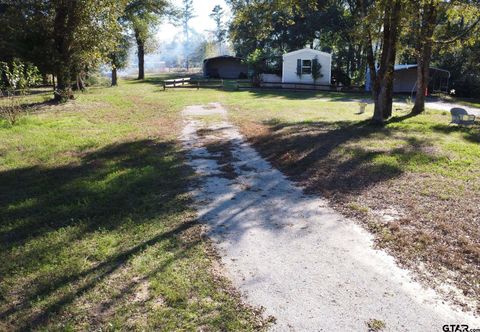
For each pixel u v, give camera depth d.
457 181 7.12
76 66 20.72
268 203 6.25
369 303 3.68
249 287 3.94
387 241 4.90
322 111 18.22
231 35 20.39
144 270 4.23
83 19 18.98
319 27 41.44
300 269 4.29
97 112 16.84
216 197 6.50
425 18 15.06
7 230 5.27
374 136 11.37
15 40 18.48
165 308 3.61
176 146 10.41
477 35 14.41
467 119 13.67
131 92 27.61
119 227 5.30
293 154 9.30
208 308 3.60
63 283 4.01
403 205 6.03
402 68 31.12
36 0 18.52
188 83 37.19
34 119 14.09
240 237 5.05
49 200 6.37
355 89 32.69
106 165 8.46
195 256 4.54
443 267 4.29
